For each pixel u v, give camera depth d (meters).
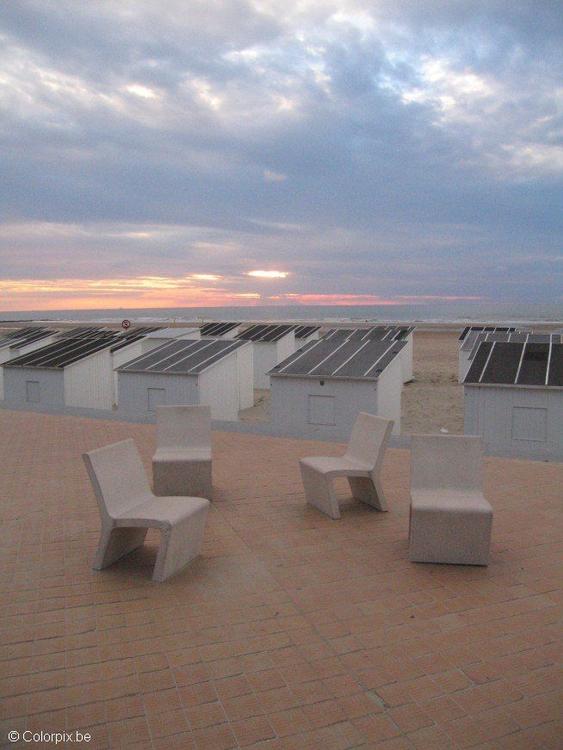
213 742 3.04
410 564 5.20
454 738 3.07
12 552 5.46
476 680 3.54
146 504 5.33
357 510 6.69
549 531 6.00
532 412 12.06
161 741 3.04
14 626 4.12
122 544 5.26
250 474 8.19
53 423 12.55
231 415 17.55
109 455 5.23
